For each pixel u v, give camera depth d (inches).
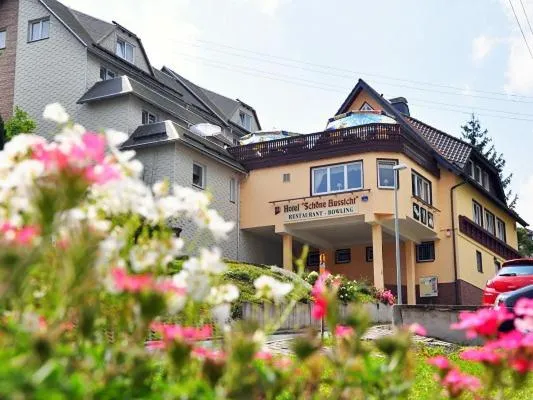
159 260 107.5
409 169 1087.0
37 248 78.8
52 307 97.3
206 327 115.2
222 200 1105.4
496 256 1390.3
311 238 1162.6
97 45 1151.0
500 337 112.9
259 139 1229.7
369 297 876.0
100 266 96.8
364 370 105.0
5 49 1197.7
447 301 1152.2
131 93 1067.3
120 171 109.7
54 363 74.5
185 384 92.0
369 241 1205.7
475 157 1352.1
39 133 1128.2
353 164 1077.8
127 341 100.8
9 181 102.6
